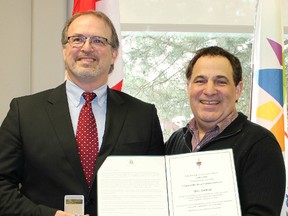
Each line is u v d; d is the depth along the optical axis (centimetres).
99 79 178
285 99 253
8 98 287
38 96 178
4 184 160
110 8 249
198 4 312
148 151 177
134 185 160
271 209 152
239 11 313
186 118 318
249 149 158
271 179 155
